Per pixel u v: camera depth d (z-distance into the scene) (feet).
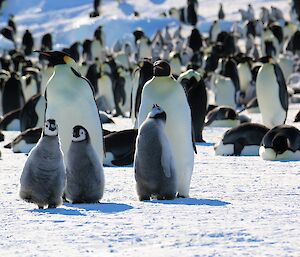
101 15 297.74
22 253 27.43
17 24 309.01
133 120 100.48
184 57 235.20
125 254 26.81
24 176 38.99
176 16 298.15
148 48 233.55
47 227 32.53
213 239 29.12
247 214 35.35
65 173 39.47
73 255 26.91
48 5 335.06
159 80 44.24
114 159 65.46
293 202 40.37
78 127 40.57
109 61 188.34
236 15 304.09
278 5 319.27
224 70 164.35
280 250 26.99
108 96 160.25
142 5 322.55
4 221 34.40
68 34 281.33
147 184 41.50
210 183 49.62
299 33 222.89
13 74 138.51
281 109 99.81
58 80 47.78
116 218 34.53
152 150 40.93
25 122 99.04
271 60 99.35
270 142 65.87
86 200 41.04
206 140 88.53
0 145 88.94
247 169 58.03
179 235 29.99
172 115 43.73
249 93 162.81
